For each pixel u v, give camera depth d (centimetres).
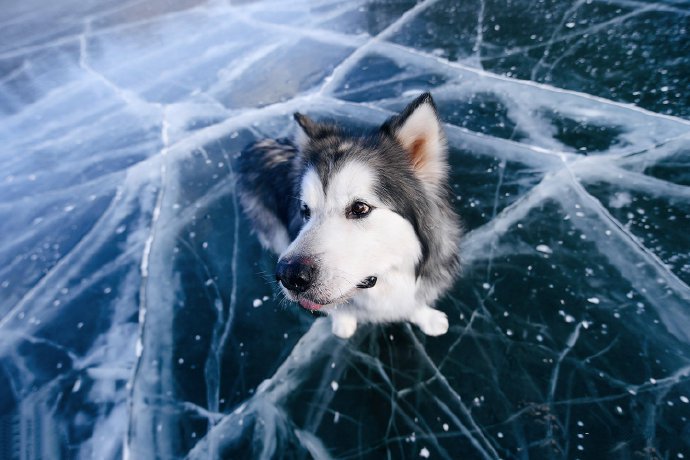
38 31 193
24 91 152
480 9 146
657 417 60
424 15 151
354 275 54
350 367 70
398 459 61
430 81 121
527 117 103
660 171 86
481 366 67
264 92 130
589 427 60
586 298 72
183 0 202
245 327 78
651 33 117
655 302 70
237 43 159
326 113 117
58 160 118
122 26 188
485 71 120
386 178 56
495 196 88
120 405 71
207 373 73
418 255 60
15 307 85
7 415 71
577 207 84
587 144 94
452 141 100
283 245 81
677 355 65
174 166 110
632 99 100
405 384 67
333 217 55
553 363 66
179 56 158
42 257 93
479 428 62
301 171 63
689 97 97
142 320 81
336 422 65
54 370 76
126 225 97
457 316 73
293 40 153
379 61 133
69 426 69
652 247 76
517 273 77
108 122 129
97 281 87
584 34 123
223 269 87
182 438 66
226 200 99
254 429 66
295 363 72
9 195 109
